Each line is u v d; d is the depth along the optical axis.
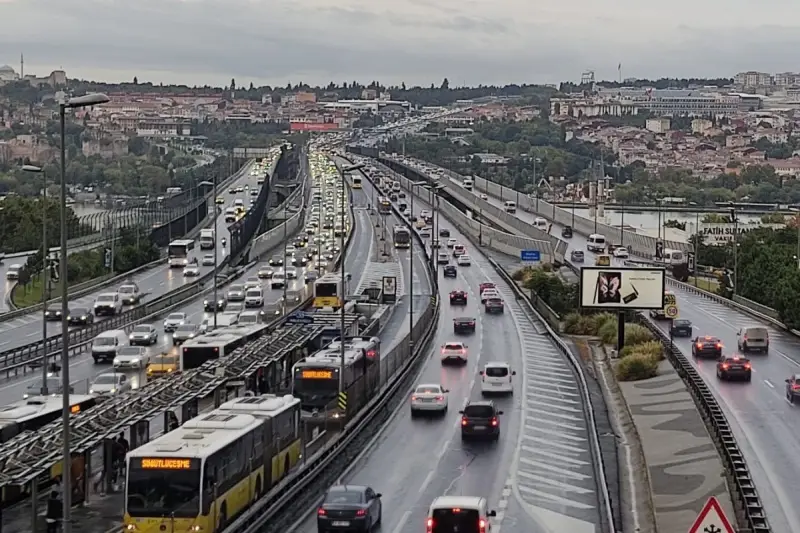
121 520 62.75
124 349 123.38
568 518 64.81
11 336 149.12
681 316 179.25
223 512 58.66
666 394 106.81
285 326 128.38
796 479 75.12
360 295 192.25
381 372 108.75
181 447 57.19
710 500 35.44
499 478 75.06
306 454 77.94
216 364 92.75
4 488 60.16
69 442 55.03
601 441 87.62
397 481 74.25
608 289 135.62
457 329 158.75
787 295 160.62
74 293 197.00
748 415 97.62
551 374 123.12
